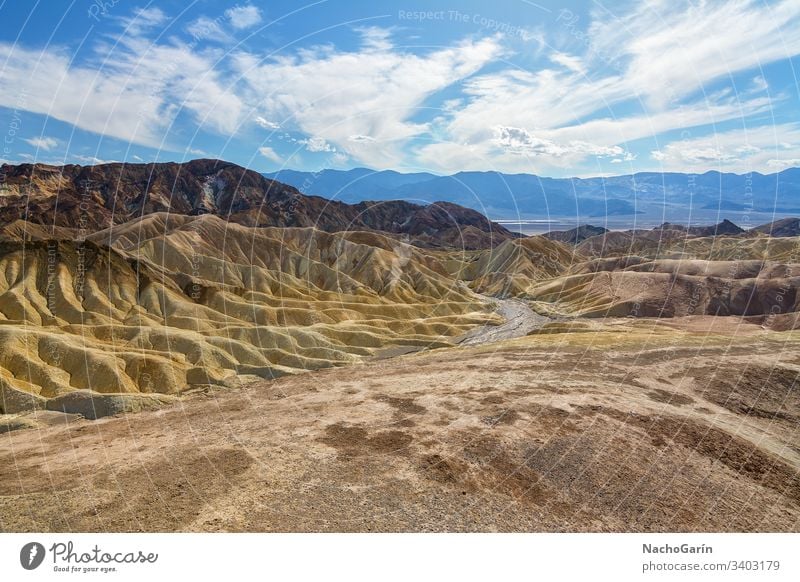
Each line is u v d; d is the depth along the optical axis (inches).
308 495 858.1
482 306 7121.1
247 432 1149.7
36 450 1075.3
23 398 2805.1
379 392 1481.3
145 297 6048.2
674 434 1241.4
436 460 1010.7
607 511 904.3
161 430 1186.0
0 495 839.7
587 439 1156.5
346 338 5073.8
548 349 2150.6
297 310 6171.3
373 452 1040.8
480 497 895.1
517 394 1440.7
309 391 1512.1
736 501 995.3
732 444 1238.9
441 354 2240.4
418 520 800.9
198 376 3619.6
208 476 914.7
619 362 1900.8
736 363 1918.1
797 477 1134.4
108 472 933.2
